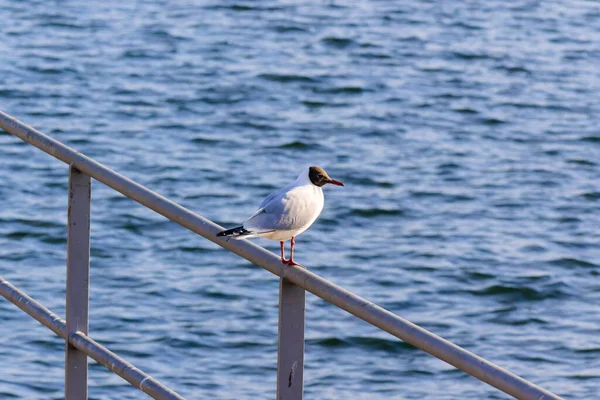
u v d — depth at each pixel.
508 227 18.98
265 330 14.87
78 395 4.26
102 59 27.72
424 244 18.11
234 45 29.31
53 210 18.83
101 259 17.00
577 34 31.67
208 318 15.14
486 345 14.86
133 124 23.59
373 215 19.28
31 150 21.44
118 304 15.43
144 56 28.14
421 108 25.33
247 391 13.27
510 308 15.98
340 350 14.47
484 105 25.64
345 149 22.66
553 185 21.02
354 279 16.78
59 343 14.05
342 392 13.43
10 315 14.72
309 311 15.52
